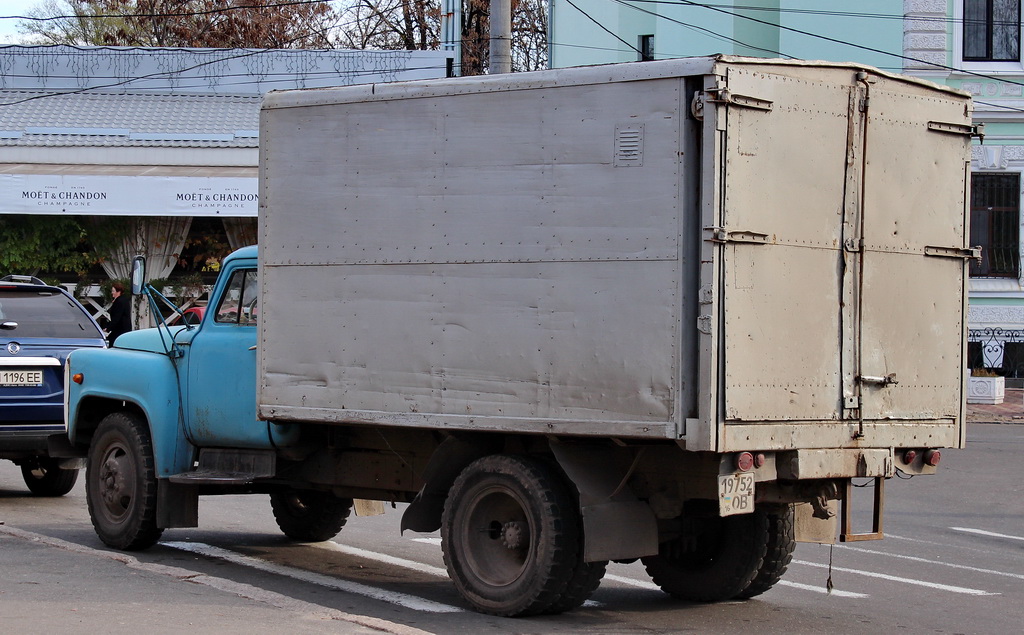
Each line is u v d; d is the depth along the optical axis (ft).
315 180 25.98
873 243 23.45
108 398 30.94
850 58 94.53
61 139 78.43
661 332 21.43
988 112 87.61
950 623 24.47
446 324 24.04
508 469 23.58
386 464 27.55
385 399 24.79
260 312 26.73
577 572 23.15
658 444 22.76
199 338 29.40
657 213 21.57
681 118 21.39
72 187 73.72
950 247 24.86
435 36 138.31
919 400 24.23
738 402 21.22
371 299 25.09
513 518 24.09
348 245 25.48
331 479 28.63
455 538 24.36
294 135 26.27
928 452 24.47
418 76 92.73
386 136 25.00
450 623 23.02
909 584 28.71
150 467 29.60
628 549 22.91
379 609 24.26
